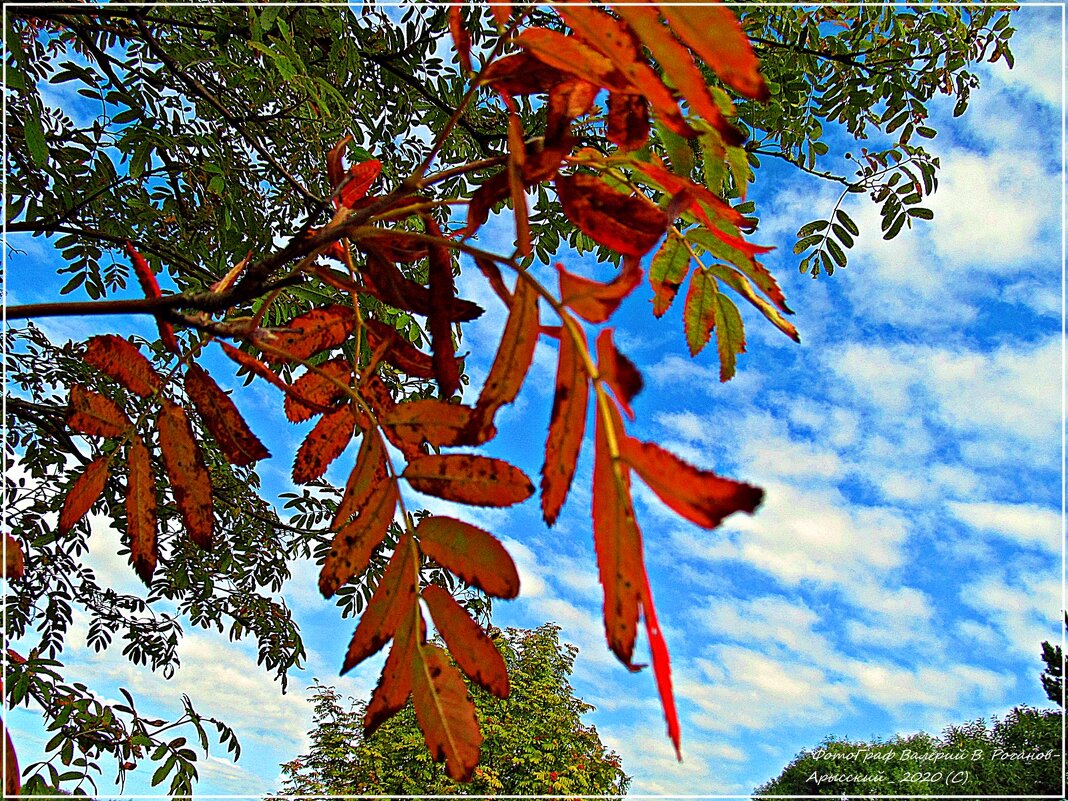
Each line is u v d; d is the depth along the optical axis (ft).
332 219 2.60
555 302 1.65
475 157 10.09
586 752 46.55
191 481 2.59
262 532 15.01
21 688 7.21
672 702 1.23
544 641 49.78
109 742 8.32
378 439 2.34
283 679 15.85
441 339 2.41
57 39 10.55
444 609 2.18
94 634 15.93
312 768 41.96
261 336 2.46
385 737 41.29
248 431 2.64
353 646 2.17
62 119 9.97
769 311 2.77
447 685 2.11
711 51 1.29
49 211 9.91
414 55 10.66
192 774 7.97
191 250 11.51
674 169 2.82
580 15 1.52
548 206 10.05
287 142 10.21
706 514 1.14
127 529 2.56
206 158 9.42
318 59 9.75
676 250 2.89
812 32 11.27
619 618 1.35
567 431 1.56
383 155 10.42
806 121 11.28
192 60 8.50
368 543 2.27
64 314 2.25
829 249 9.79
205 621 15.62
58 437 10.56
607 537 1.37
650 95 1.56
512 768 41.29
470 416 2.14
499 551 2.17
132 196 10.30
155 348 11.23
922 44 11.80
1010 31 12.07
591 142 5.72
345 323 2.81
